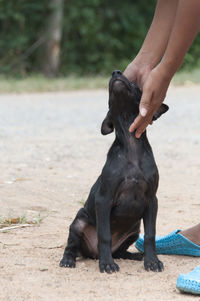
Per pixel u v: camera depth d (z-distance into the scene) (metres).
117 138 5.92
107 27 35.66
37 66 31.08
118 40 35.75
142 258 6.20
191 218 7.57
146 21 37.03
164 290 5.02
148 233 5.71
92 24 34.16
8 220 7.17
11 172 10.00
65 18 33.25
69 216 7.61
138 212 5.81
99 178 6.02
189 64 34.78
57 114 17.67
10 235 6.72
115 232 6.03
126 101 5.86
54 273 5.45
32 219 7.35
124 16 35.50
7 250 6.12
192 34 5.04
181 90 24.70
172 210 7.96
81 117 17.14
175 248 6.29
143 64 6.25
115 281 5.23
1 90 23.67
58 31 30.45
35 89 24.28
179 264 5.89
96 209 5.70
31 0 31.45
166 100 21.31
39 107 19.27
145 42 6.32
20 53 31.69
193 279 4.89
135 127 5.46
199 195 8.73
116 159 5.78
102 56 34.72
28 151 11.98
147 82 5.28
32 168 10.41
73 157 11.46
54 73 30.59
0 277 5.23
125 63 34.38
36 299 4.71
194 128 15.35
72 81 26.16
